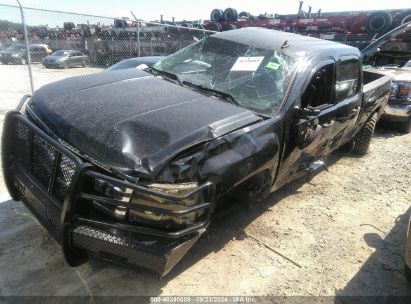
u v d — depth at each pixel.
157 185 2.16
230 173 2.50
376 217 4.04
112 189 2.17
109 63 12.96
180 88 3.28
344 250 3.37
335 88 3.96
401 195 4.64
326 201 4.31
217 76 3.52
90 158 2.28
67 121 2.53
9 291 2.48
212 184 2.35
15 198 3.00
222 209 3.19
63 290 2.54
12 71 11.55
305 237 3.50
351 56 4.38
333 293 2.80
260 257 3.12
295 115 3.21
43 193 2.48
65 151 2.27
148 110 2.64
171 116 2.58
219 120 2.64
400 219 4.03
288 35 4.21
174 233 2.19
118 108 2.64
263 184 3.16
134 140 2.32
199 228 2.31
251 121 2.82
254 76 3.40
